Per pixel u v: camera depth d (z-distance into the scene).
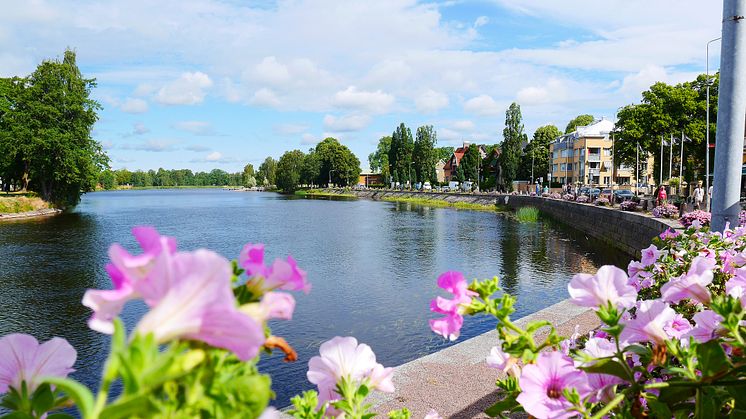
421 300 14.96
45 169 49.44
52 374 0.93
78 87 51.72
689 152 44.81
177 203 77.50
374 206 65.88
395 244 27.38
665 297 1.39
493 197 64.25
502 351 1.39
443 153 160.62
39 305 14.17
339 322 12.77
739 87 6.56
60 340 0.94
